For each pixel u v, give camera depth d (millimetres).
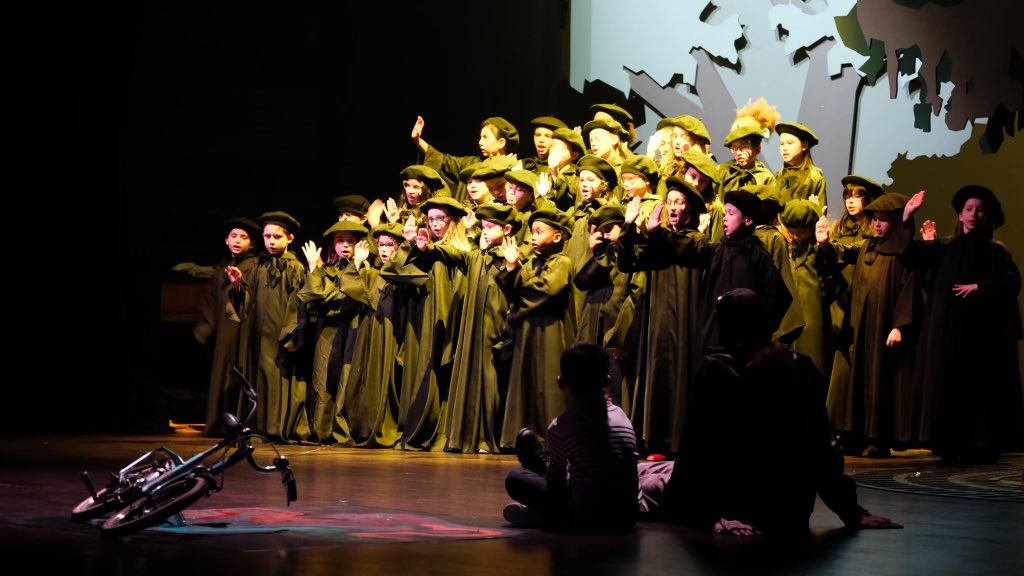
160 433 11820
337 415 10867
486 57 13359
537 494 5137
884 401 9453
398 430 10570
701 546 4664
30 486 6500
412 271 10367
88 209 12992
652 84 12055
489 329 10008
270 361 11305
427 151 11719
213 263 14031
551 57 12992
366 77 13891
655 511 5410
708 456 5109
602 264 9281
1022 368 11242
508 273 9594
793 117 11156
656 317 8727
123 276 12969
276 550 4363
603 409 5180
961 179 11398
